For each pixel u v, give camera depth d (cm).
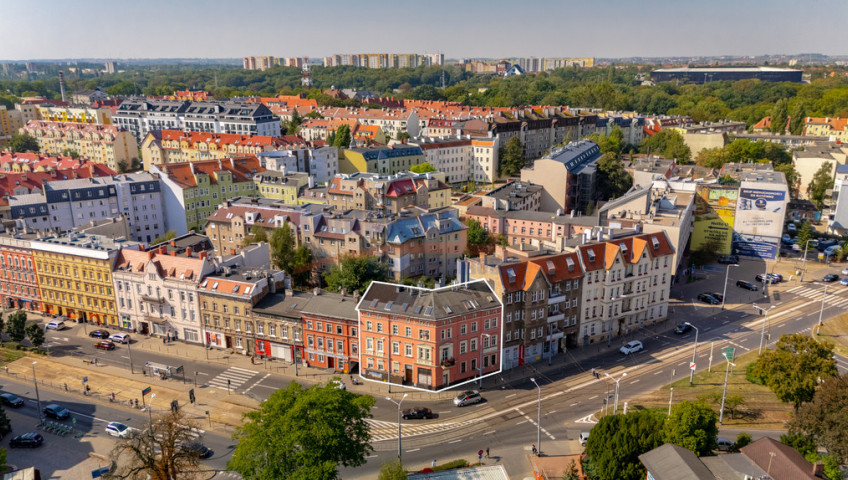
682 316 16438
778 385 11138
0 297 17575
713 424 9600
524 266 13438
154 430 9538
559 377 13200
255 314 14000
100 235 17188
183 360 14162
